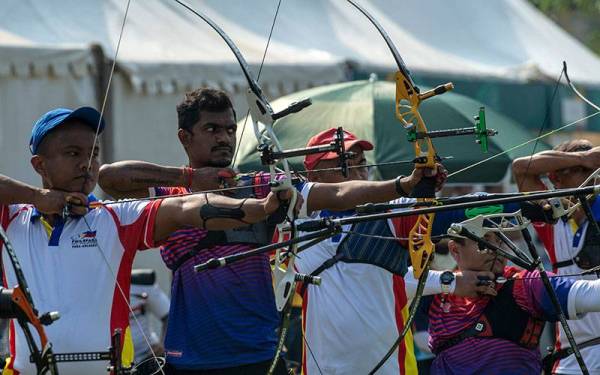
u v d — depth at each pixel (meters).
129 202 12.99
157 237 12.79
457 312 15.43
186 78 28.91
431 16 38.84
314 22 34.28
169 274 29.11
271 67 29.78
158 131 28.84
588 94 39.25
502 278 15.05
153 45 29.36
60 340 12.38
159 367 13.80
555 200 15.22
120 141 28.20
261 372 14.02
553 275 15.18
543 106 36.81
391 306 15.95
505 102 35.78
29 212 13.05
